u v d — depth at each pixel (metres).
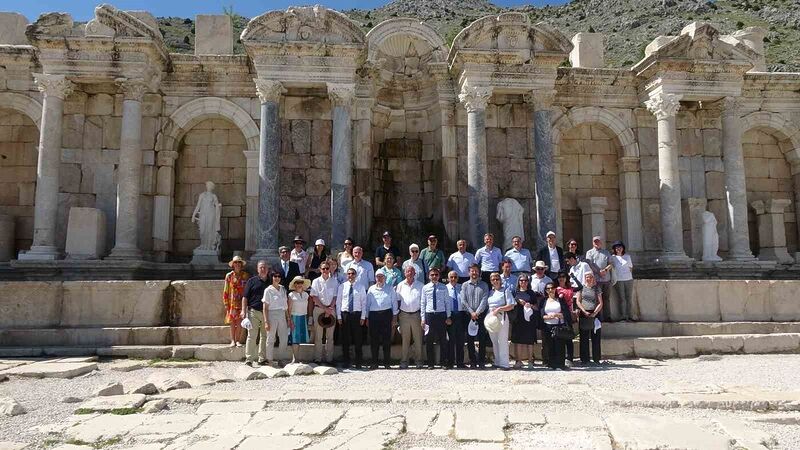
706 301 17.25
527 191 22.47
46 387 10.73
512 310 13.70
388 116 23.09
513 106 22.80
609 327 16.16
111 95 21.34
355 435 7.35
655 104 22.03
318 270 15.53
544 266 14.52
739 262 21.55
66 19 19.61
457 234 21.67
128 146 19.59
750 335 15.98
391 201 22.89
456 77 21.98
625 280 16.62
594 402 9.22
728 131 22.20
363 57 20.77
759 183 24.84
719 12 70.25
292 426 7.77
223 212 22.09
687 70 21.89
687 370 12.91
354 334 13.70
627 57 58.88
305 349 14.41
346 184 19.70
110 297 15.56
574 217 23.66
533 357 14.62
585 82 23.09
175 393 9.90
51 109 19.42
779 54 52.06
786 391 9.98
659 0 75.62
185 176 22.19
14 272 19.33
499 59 20.58
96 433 7.55
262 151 19.59
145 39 19.61
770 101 24.28
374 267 17.50
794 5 65.62
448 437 7.32
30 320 15.26
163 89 21.56
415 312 13.78
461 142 22.11
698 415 8.53
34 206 22.05
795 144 24.36
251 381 11.52
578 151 23.98
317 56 19.91
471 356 13.69
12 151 22.27
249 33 19.59
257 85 19.66
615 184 23.92
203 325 15.69
